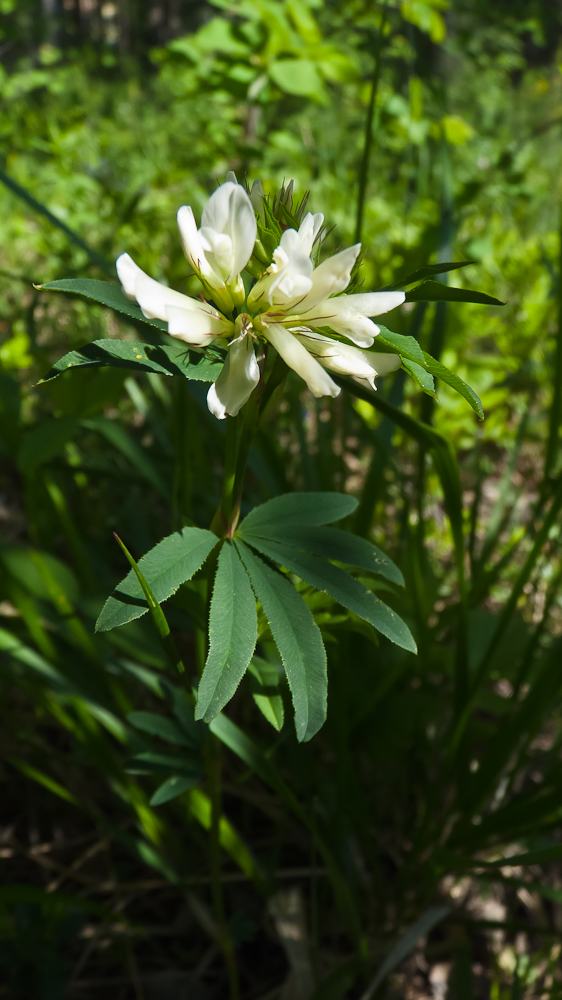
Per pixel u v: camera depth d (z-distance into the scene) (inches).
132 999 9.1
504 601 13.3
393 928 9.4
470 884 10.0
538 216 24.1
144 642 9.4
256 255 5.8
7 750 10.5
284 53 18.7
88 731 8.8
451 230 10.3
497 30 33.6
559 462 13.5
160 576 5.8
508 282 18.9
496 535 11.1
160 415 13.9
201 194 15.8
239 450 6.1
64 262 18.4
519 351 16.5
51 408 15.3
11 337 16.2
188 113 36.3
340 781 8.8
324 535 6.3
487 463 14.7
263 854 10.2
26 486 10.2
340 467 10.4
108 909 8.2
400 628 5.9
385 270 14.9
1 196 26.0
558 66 35.4
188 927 9.6
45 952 8.7
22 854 10.0
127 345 5.5
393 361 5.9
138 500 13.5
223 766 10.8
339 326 5.6
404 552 10.8
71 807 10.5
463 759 9.2
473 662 10.2
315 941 8.5
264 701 6.7
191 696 6.5
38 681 9.6
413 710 9.8
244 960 9.5
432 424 9.5
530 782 11.1
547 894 8.2
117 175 26.4
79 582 10.4
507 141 30.5
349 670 10.0
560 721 11.7
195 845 10.1
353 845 10.0
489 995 9.4
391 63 28.4
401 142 24.3
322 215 5.8
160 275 13.4
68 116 30.0
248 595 5.9
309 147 24.8
